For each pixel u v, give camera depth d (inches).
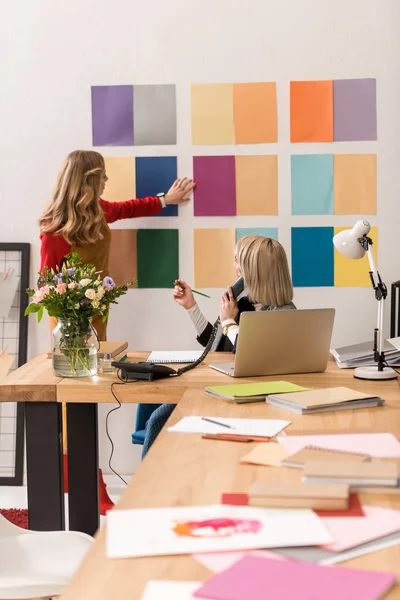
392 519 49.6
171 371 101.2
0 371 139.6
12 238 161.9
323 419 78.3
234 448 67.8
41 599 69.1
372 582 39.6
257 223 158.2
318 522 48.6
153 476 59.6
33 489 100.5
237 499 53.5
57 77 159.0
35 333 163.2
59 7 157.9
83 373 101.9
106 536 47.3
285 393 87.9
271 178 157.6
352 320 158.9
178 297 135.5
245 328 98.4
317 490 52.4
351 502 53.0
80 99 159.0
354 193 156.8
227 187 157.9
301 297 159.2
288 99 156.5
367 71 155.1
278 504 51.6
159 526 48.4
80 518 115.9
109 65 158.1
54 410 99.4
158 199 156.6
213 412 82.1
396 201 156.4
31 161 160.6
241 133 157.2
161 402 96.7
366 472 55.8
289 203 157.6
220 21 156.0
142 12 156.9
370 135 155.9
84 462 115.6
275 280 122.7
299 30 155.2
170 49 157.1
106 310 105.7
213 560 43.4
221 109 157.1
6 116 160.2
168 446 68.5
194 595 38.7
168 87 157.5
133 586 40.4
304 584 39.4
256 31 155.7
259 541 45.7
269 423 76.3
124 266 160.6
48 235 146.9
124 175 159.2
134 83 158.1
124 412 162.4
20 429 161.8
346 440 68.9
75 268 104.5
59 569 72.0
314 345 103.1
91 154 147.9
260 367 101.8
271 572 41.0
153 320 160.9
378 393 91.7
